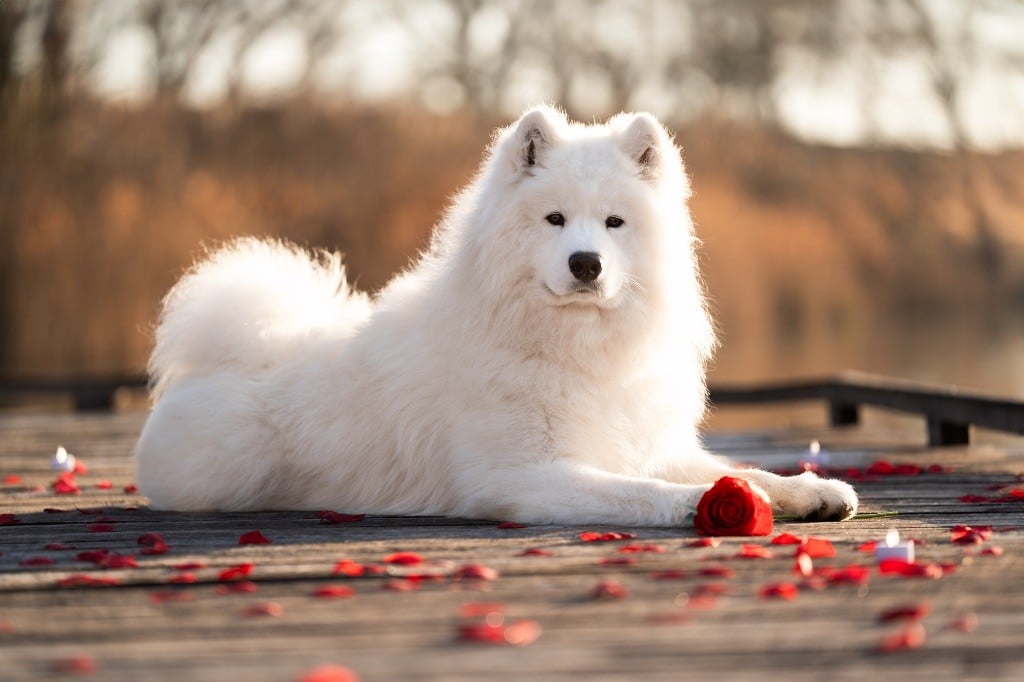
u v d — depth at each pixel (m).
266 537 5.73
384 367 6.70
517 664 3.53
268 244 7.91
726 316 37.47
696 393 6.78
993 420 9.38
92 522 6.46
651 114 6.60
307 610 4.18
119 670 3.52
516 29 41.66
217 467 6.82
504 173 6.32
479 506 6.29
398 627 3.94
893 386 11.44
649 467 6.58
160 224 30.14
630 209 6.30
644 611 4.09
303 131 33.50
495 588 4.48
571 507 6.01
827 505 6.07
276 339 7.16
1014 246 42.28
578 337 6.23
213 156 32.62
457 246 6.59
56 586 4.62
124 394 18.25
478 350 6.36
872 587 4.38
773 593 4.24
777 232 38.84
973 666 3.45
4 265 28.56
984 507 6.61
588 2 42.84
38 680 3.44
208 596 4.43
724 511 5.45
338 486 6.82
